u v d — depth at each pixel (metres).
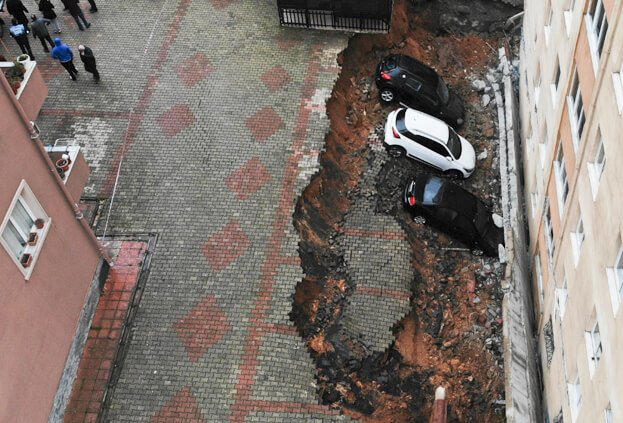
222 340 14.18
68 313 13.38
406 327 15.61
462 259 17.80
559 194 13.69
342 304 15.45
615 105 9.32
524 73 20.64
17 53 20.31
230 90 19.27
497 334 16.28
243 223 16.19
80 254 13.88
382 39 21.64
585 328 10.78
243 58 20.17
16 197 11.29
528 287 17.14
